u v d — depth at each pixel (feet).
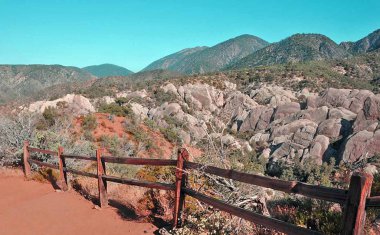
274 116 281.33
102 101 309.42
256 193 19.35
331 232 16.80
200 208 19.66
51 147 39.88
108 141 84.02
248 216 13.56
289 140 219.00
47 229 20.35
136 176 31.17
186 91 330.95
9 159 40.11
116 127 107.14
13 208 24.79
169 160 18.57
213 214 17.43
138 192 25.98
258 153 226.17
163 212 22.25
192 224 17.54
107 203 23.89
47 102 186.60
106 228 19.93
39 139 43.09
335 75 433.07
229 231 17.01
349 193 9.65
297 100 329.31
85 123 95.71
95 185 30.37
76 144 45.62
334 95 266.16
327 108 251.80
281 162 159.22
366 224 16.34
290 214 20.68
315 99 273.75
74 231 19.84
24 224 21.33
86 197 26.89
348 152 188.75
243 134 273.54
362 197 9.31
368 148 184.65
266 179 12.91
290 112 277.64
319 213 18.93
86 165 41.22
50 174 35.76
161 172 29.22
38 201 26.14
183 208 18.30
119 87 401.29
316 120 249.55
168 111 275.18
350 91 264.31
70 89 451.12
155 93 354.54
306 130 223.10
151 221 20.45
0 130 41.86
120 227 19.92
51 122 78.84
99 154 23.56
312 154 200.54
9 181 33.37
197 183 20.81
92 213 22.70
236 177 14.55
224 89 345.72
